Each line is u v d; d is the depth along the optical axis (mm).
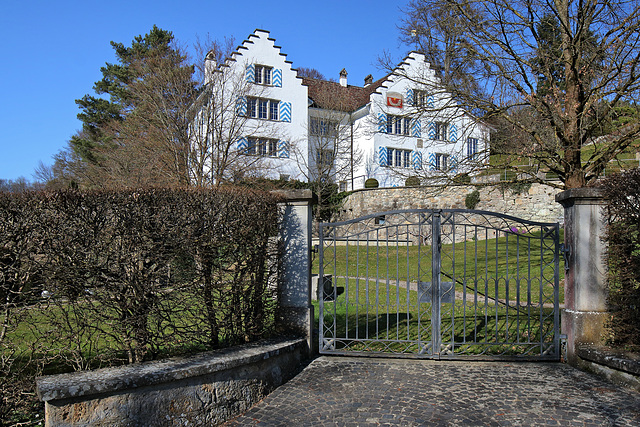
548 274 12883
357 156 29891
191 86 18453
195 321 4824
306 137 28203
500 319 8422
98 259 4129
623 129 10039
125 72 27906
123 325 4301
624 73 9352
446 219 6043
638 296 5230
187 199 4598
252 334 5516
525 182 11234
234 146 23719
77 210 4039
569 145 9898
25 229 3873
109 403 3660
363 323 8141
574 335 5734
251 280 5391
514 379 5266
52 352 4121
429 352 6047
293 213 6055
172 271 4570
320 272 6230
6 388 3861
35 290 3924
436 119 12438
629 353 5207
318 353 6285
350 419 4219
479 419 4191
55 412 3443
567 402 4570
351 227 26391
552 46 10695
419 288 6121
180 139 17594
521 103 10703
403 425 4086
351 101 31703
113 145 23266
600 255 5688
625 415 4246
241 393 4570
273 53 27266
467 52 10938
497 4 10227
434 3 10812
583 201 5758
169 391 4000
